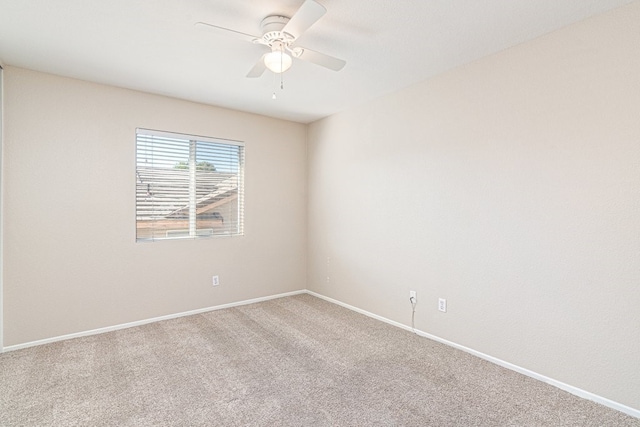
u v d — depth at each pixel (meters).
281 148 4.34
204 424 1.85
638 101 1.88
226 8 1.94
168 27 2.14
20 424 1.84
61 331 2.95
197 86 3.17
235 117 3.93
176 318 3.54
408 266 3.22
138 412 1.95
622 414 1.93
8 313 2.73
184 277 3.61
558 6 1.91
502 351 2.51
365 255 3.70
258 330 3.22
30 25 2.11
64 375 2.36
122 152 3.21
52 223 2.89
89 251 3.07
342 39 2.30
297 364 2.54
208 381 2.29
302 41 2.33
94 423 1.85
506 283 2.48
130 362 2.55
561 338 2.20
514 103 2.40
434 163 2.96
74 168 2.98
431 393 2.15
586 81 2.06
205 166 3.77
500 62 2.47
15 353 2.69
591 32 2.03
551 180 2.22
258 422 1.87
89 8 1.93
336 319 3.55
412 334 3.14
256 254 4.16
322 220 4.33
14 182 2.73
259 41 2.09
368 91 3.31
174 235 3.58
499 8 1.93
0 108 2.65
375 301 3.58
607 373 2.01
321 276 4.36
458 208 2.78
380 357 2.66
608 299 2.00
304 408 2.00
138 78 2.97
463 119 2.72
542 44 2.25
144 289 3.36
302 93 3.37
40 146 2.83
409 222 3.20
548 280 2.25
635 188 1.90
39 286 2.85
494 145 2.52
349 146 3.88
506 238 2.47
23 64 2.68
